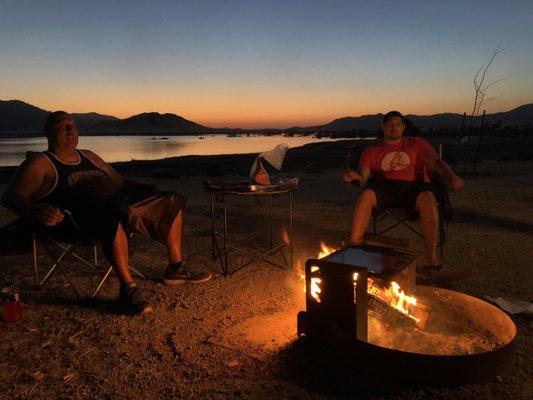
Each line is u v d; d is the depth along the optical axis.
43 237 3.34
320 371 2.28
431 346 2.40
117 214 3.09
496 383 2.14
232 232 5.37
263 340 2.63
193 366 2.40
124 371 2.39
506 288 3.44
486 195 8.00
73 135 3.28
